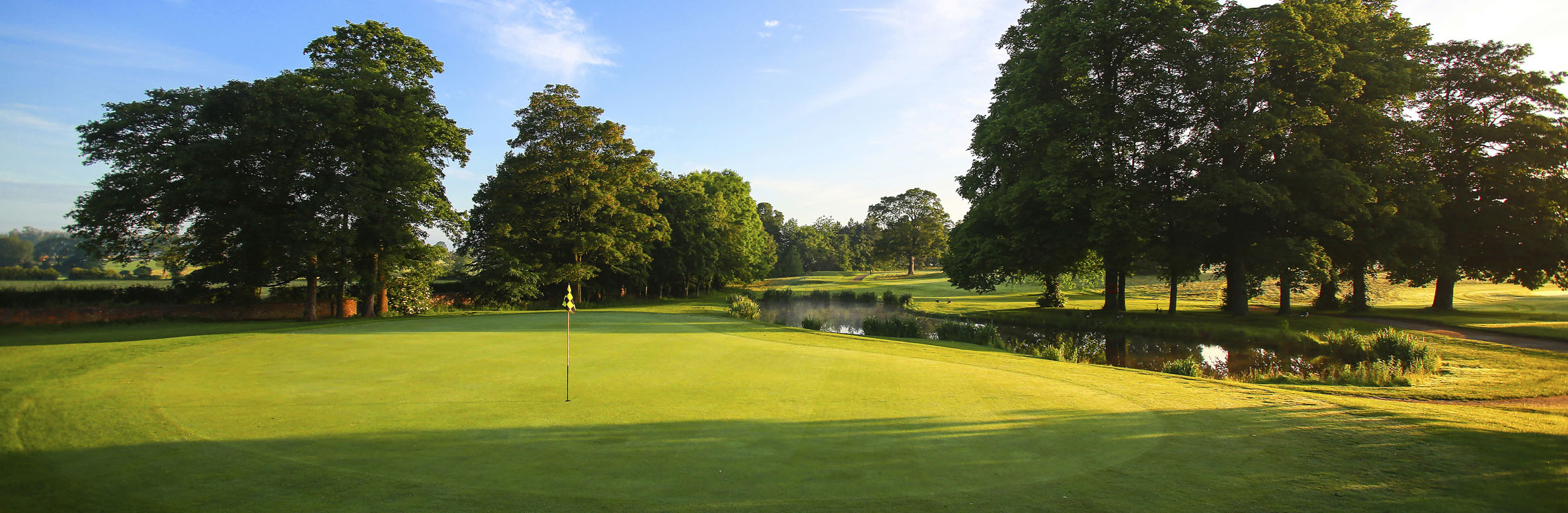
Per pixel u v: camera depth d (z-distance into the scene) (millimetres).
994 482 5574
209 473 5520
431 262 29453
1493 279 30203
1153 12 24328
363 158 25484
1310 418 8273
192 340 15211
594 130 39094
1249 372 16641
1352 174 23016
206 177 23156
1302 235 25703
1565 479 5762
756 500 5059
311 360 12031
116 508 4781
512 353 13297
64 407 7801
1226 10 26203
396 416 7570
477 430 7000
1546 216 27219
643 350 13984
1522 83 27922
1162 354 20547
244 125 22969
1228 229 27750
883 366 12203
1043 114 25688
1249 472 5961
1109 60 27297
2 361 11414
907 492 5289
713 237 54344
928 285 64250
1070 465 6094
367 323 21953
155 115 23031
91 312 23203
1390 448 6805
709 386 9781
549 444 6527
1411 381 13125
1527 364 15930
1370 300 38531
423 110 29422
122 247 24344
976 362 13773
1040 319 28938
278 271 25266
